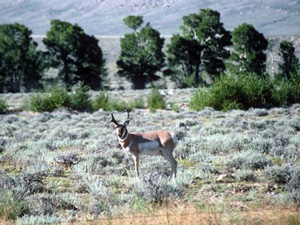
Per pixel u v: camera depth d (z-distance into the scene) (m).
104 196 46.06
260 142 74.88
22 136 97.62
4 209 41.50
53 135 100.62
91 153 74.81
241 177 53.66
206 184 51.88
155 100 170.12
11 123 139.12
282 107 156.50
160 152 55.31
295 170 51.62
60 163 66.69
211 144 75.69
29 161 67.50
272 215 34.91
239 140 77.75
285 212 35.25
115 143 80.81
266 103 159.62
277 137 79.69
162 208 39.38
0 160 69.19
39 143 85.12
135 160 53.72
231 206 40.59
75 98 173.38
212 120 125.06
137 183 48.78
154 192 44.47
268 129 95.88
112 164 65.81
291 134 89.75
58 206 44.69
